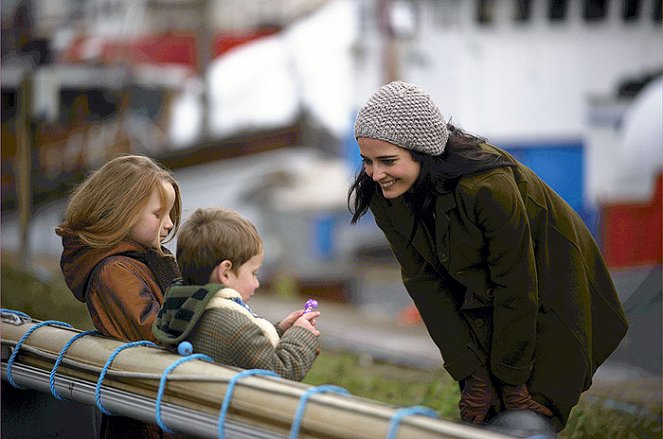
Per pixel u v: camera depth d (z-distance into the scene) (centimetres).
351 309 2930
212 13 3058
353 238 2955
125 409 697
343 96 2948
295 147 3008
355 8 2917
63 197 3189
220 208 739
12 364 820
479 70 2789
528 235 754
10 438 864
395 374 1912
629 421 1310
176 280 776
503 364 793
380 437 544
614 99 2689
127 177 810
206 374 644
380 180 759
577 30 2711
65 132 3200
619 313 859
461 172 742
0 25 3244
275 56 3022
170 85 3100
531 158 2756
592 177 2705
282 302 2914
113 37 3145
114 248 811
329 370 1864
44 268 3047
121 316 783
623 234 2625
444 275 836
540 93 2748
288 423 585
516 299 763
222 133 3067
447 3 2800
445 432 530
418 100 738
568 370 809
